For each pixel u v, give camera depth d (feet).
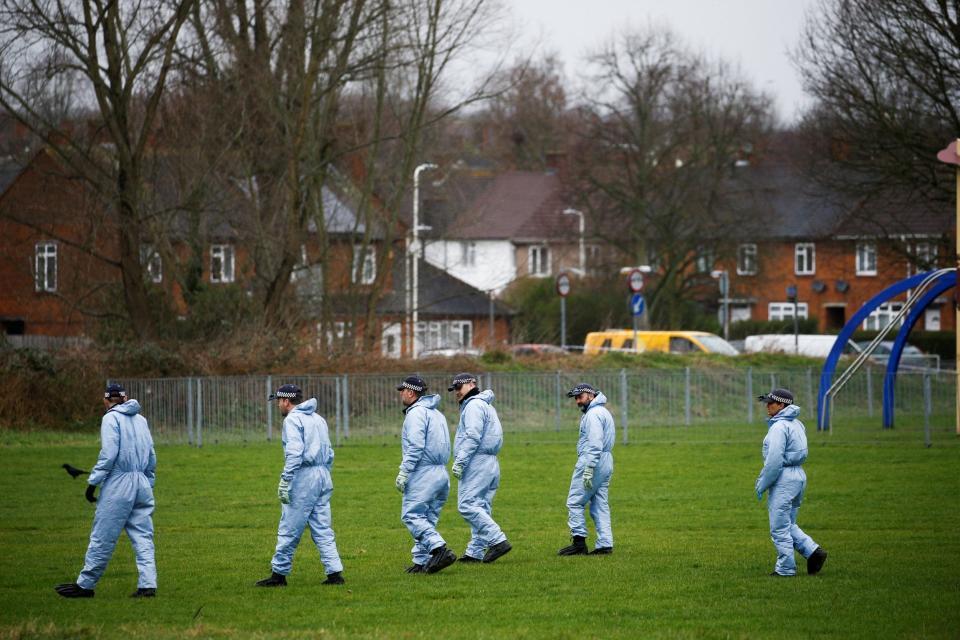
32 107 247.70
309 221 295.28
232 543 118.01
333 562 94.84
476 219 306.14
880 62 284.20
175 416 217.97
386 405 219.41
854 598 87.76
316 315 281.74
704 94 447.01
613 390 235.40
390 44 259.39
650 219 445.37
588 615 82.89
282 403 94.79
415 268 293.23
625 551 110.83
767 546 113.29
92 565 90.12
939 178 286.87
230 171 266.57
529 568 101.71
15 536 123.65
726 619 81.25
